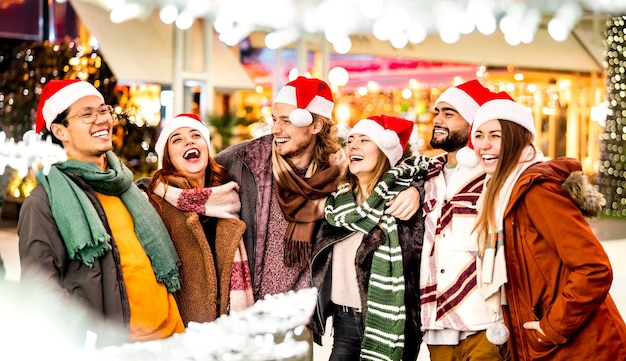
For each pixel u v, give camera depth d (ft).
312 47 38.96
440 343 12.25
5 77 36.65
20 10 36.50
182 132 12.91
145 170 29.68
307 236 12.98
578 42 46.98
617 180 46.21
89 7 26.94
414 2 34.96
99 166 11.66
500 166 11.53
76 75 32.27
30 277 10.48
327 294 13.19
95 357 10.39
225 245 12.66
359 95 42.55
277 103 13.41
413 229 12.64
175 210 12.63
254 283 13.05
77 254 10.75
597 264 10.66
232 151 13.82
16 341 10.20
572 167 11.43
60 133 11.50
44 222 10.68
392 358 12.39
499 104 11.68
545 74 50.21
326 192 13.06
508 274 11.34
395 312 12.40
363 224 12.61
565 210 10.90
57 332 10.39
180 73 28.50
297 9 31.86
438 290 12.16
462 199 12.18
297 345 13.10
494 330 11.26
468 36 41.01
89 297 10.75
